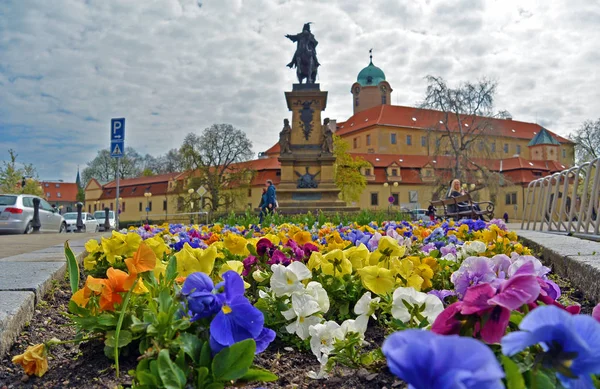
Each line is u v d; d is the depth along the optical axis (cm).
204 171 6531
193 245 448
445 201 1952
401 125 9669
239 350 169
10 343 278
